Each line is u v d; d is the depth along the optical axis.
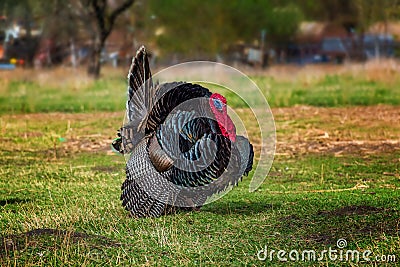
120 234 18.50
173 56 85.06
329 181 25.33
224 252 17.20
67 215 20.19
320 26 90.50
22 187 24.66
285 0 90.06
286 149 31.61
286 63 88.88
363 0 84.31
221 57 85.00
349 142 32.97
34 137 35.12
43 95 51.09
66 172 27.27
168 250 17.34
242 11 86.19
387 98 46.25
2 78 59.75
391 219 19.50
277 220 19.83
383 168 27.44
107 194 23.19
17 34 76.19
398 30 88.00
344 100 45.72
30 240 17.41
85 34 80.00
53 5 75.94
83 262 16.19
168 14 83.38
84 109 44.62
